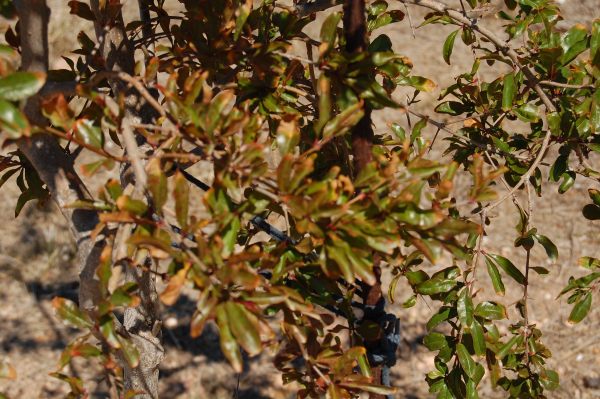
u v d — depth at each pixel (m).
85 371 1.79
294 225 0.88
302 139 0.94
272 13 0.98
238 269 0.73
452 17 1.00
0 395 0.83
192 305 2.04
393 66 0.83
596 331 2.02
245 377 1.83
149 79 0.82
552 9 1.05
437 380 1.00
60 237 2.18
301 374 0.88
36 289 2.05
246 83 0.89
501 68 2.81
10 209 2.24
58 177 0.88
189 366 1.85
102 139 0.77
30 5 0.79
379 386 0.83
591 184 2.42
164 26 1.01
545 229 2.31
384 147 1.04
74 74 0.88
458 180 2.39
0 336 1.88
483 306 0.95
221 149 0.81
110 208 0.77
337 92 0.90
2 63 0.72
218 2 0.90
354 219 0.77
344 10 0.88
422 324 2.04
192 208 2.23
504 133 1.08
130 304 0.76
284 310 0.83
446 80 2.73
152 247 0.73
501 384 1.02
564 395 1.85
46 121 0.85
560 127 0.97
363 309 0.93
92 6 0.97
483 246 2.25
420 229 0.78
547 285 2.16
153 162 0.75
